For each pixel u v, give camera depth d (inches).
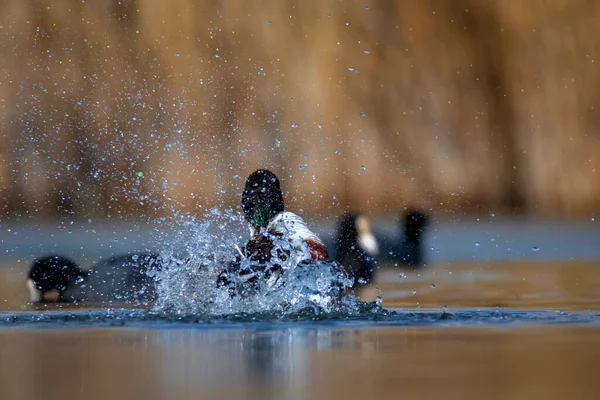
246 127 2773.1
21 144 2699.3
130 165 2603.3
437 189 3068.4
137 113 2728.8
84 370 697.6
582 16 3211.1
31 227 2571.4
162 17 2802.7
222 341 841.5
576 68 3216.0
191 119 2741.1
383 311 1061.8
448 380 648.4
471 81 3144.7
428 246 2393.0
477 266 1902.1
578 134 3203.7
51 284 1268.5
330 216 2758.4
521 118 3216.0
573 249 2324.1
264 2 2866.6
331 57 2901.1
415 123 3038.9
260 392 607.2
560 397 591.2
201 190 2524.6
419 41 3085.6
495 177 3179.1
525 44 3221.0
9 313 1095.6
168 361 732.0
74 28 2780.5
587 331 911.7
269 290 1051.9
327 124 2869.1
